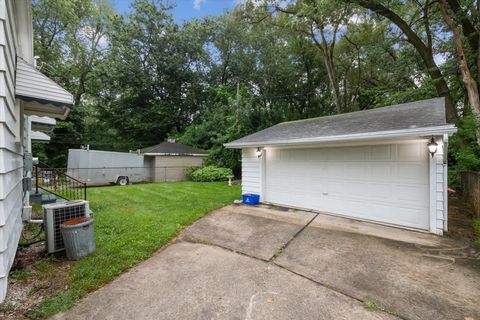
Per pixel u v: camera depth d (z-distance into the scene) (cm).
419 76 1360
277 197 724
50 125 743
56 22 1852
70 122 1981
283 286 286
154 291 274
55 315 230
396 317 232
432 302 253
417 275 308
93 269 312
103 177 1290
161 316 234
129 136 2273
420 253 372
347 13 1257
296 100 2062
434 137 451
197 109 2364
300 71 1984
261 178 750
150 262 348
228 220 559
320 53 1742
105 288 279
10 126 268
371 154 541
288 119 1581
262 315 236
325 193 620
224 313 238
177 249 396
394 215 510
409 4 1101
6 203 239
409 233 463
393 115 596
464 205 691
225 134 1573
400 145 501
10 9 272
